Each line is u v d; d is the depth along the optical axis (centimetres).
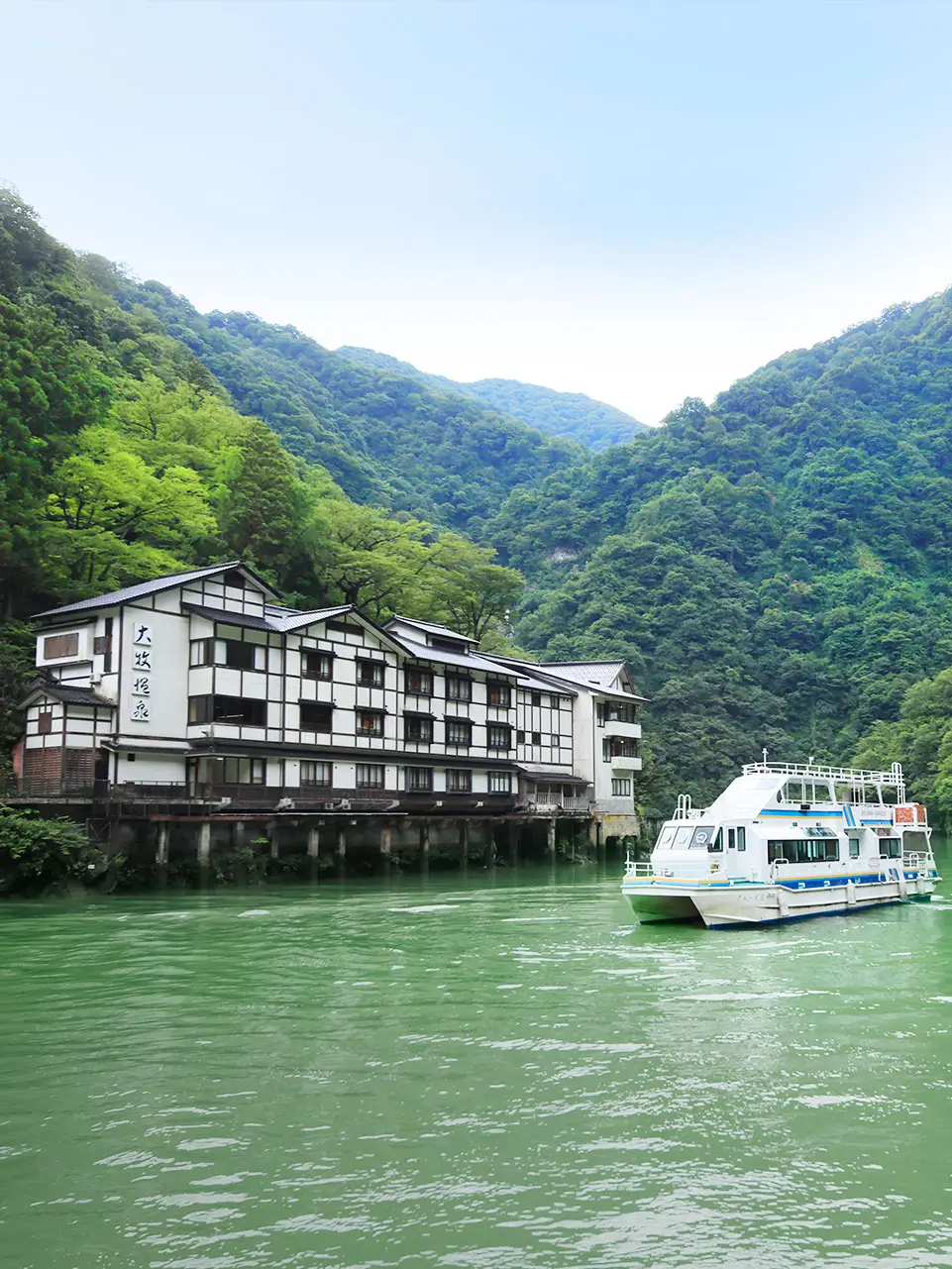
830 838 3303
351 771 4853
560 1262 826
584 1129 1119
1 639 4462
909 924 2988
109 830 3772
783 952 2397
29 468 4578
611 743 6988
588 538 16550
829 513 15962
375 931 2697
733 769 10500
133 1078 1302
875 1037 1538
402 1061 1386
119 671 4009
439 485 18938
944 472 17388
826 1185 977
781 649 13175
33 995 1817
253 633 4428
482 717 5838
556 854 5934
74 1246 845
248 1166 1009
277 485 6222
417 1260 827
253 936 2570
